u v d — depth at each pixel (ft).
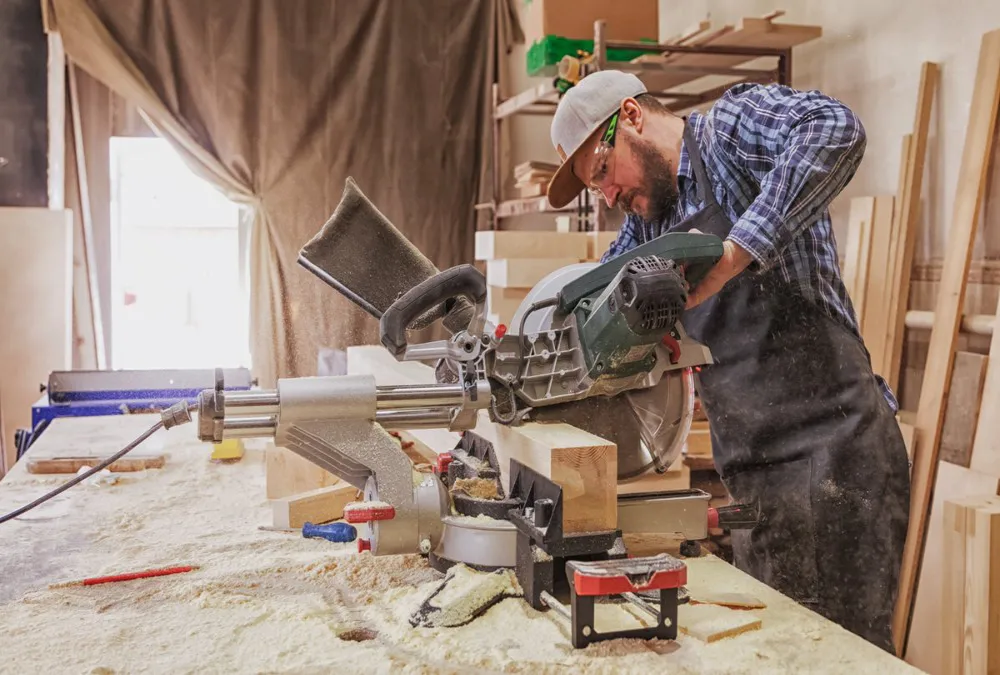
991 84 7.85
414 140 15.01
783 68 10.55
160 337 15.26
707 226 5.40
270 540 4.82
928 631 8.08
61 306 13.10
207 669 3.21
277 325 14.28
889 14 9.32
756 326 5.53
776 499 5.57
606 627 3.58
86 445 6.98
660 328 3.83
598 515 3.78
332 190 14.52
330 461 4.07
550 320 4.31
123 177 14.74
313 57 14.30
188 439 7.37
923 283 8.91
